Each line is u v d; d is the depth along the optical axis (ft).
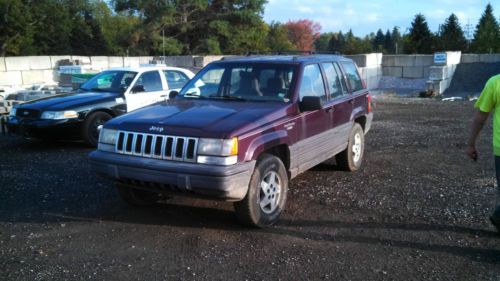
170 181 14.60
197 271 12.92
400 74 70.18
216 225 16.39
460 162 25.57
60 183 21.61
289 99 17.71
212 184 14.07
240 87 18.89
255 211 15.40
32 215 17.42
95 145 29.86
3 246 14.60
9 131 29.81
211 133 14.51
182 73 35.35
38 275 12.68
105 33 169.37
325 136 19.94
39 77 58.44
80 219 17.01
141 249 14.39
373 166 24.84
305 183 21.59
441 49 168.04
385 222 16.66
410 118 43.06
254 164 15.06
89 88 32.86
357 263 13.42
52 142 32.04
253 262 13.47
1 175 22.99
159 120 15.80
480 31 165.68
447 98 58.44
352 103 22.71
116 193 20.08
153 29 108.06
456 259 13.70
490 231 15.78
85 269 13.05
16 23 124.16
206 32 113.91
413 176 22.74
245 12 110.73
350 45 197.06
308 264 13.34
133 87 31.45
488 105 14.21
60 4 143.23
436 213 17.52
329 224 16.51
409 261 13.56
